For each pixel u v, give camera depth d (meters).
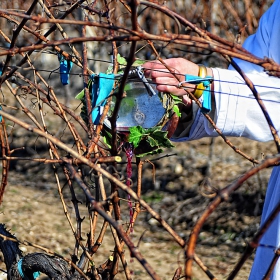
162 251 7.62
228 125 3.13
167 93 2.99
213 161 10.80
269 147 11.34
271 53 3.44
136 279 6.41
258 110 3.12
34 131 2.40
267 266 3.37
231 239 8.25
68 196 9.53
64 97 13.52
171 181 10.18
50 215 8.29
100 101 2.86
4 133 3.65
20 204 8.63
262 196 9.02
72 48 3.27
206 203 9.23
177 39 2.30
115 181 2.44
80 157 2.43
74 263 3.50
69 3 3.26
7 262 3.73
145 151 3.01
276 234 3.34
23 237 7.26
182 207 9.30
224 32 11.44
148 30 11.72
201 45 2.30
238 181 2.06
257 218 8.59
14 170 10.87
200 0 11.41
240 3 12.47
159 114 3.01
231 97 3.08
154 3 2.33
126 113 2.99
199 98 3.02
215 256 7.57
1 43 11.71
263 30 3.55
